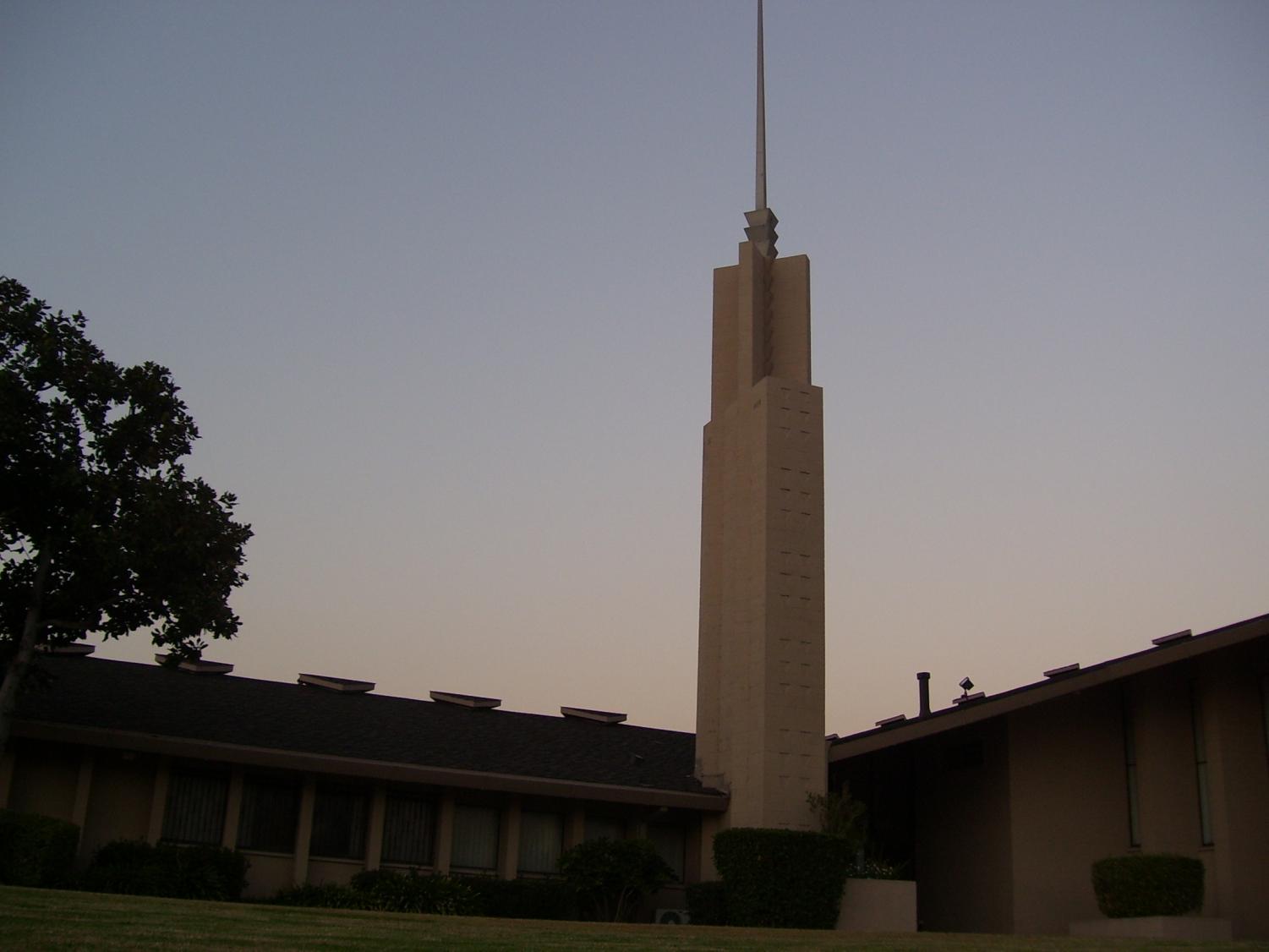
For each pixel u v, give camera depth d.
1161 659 24.86
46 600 22.02
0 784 21.58
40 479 21.77
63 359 21.98
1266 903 24.77
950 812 29.50
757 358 28.94
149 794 22.81
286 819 23.78
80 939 12.19
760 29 32.28
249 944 12.66
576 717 31.09
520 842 25.58
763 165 30.91
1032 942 17.95
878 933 19.08
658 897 26.08
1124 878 24.48
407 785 24.78
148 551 21.58
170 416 22.86
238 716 24.78
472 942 13.87
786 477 27.45
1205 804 25.95
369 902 22.25
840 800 25.31
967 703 26.19
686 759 29.16
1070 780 27.48
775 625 26.42
